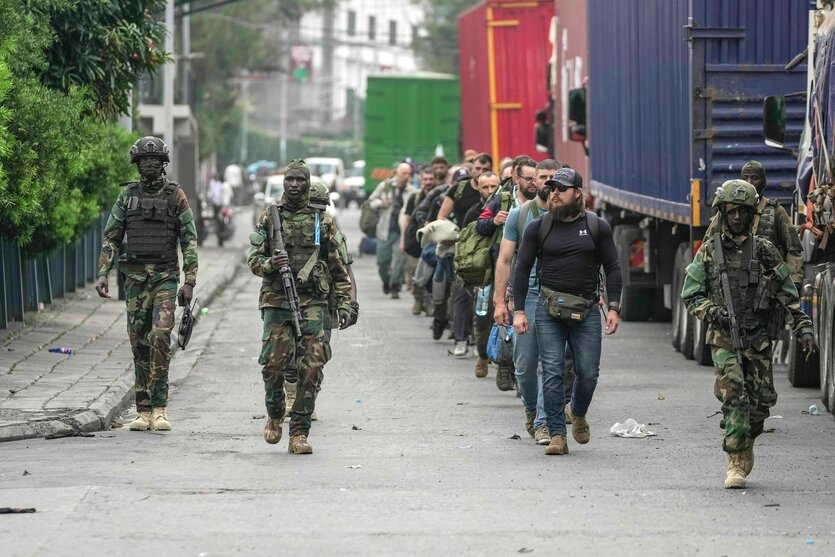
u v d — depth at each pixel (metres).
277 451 33.41
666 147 54.31
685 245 54.53
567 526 25.42
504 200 41.62
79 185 59.50
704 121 49.94
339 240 33.31
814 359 44.34
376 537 24.47
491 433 36.34
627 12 62.88
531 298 34.38
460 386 45.38
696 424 37.88
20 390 40.56
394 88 135.12
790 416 39.44
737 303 28.91
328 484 29.25
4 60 44.69
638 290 66.81
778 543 24.23
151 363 36.16
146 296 36.22
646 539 24.47
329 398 42.81
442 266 54.44
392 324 65.62
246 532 24.78
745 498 28.08
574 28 81.12
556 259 32.47
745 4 49.88
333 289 33.66
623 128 64.31
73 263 72.88
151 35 58.53
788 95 46.31
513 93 102.69
